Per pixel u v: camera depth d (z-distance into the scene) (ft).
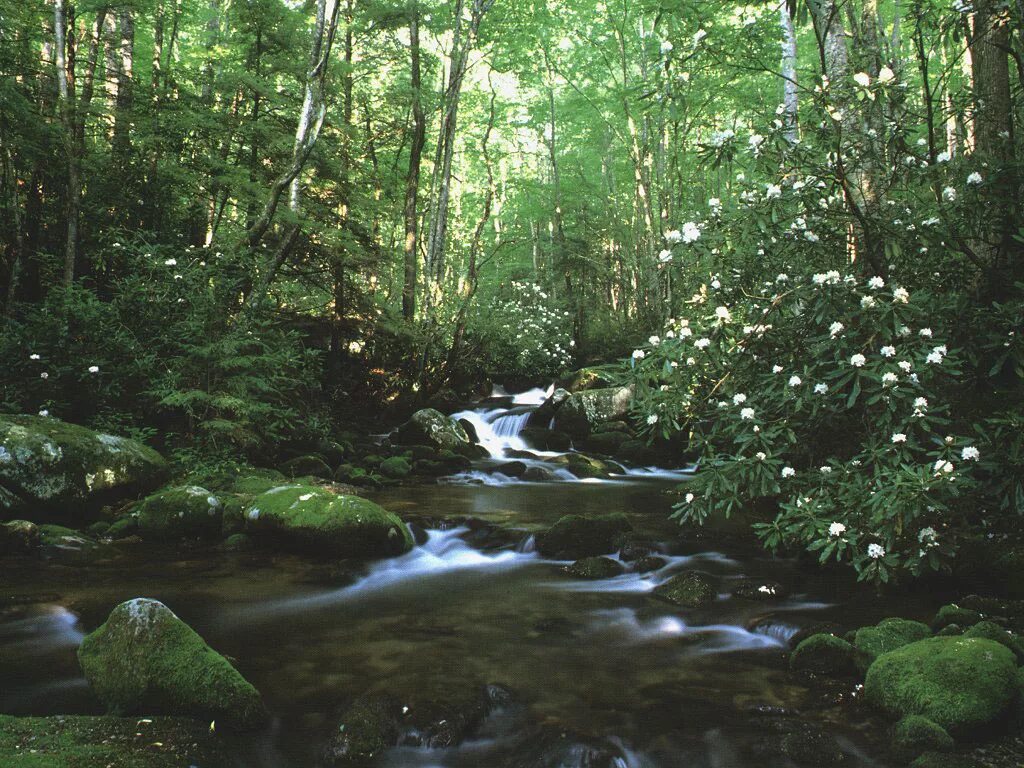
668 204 55.47
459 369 53.88
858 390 12.62
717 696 11.32
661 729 10.23
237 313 30.48
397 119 58.08
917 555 12.40
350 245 41.06
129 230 33.04
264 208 34.86
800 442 15.06
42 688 11.14
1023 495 11.64
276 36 41.96
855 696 11.19
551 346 66.95
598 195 81.00
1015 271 15.16
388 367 49.88
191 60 43.65
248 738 9.82
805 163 14.82
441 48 60.85
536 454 40.57
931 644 10.93
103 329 26.94
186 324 27.25
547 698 11.27
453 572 18.78
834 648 12.15
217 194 40.70
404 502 27.45
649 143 55.77
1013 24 15.40
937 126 17.26
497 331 54.85
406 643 13.64
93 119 40.34
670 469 38.27
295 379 32.76
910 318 12.71
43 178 35.50
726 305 15.90
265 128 37.88
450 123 54.65
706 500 14.74
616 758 9.25
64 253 36.65
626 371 15.11
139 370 26.50
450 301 51.16
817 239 16.10
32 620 14.06
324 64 32.96
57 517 20.90
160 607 10.89
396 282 55.52
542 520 23.98
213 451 26.78
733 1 22.68
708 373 15.11
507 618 15.14
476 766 9.37
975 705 9.57
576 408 45.57
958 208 14.38
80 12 34.53
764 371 15.16
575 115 74.08
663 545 19.60
